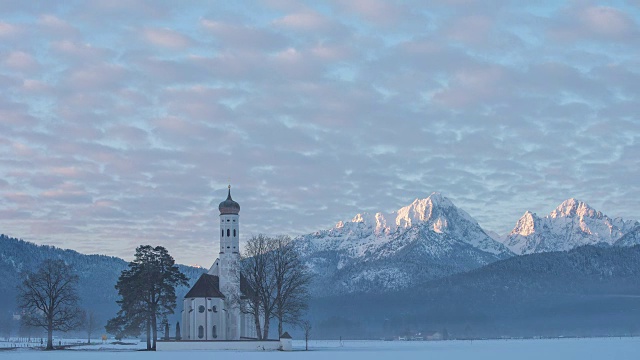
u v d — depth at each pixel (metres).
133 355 199.00
